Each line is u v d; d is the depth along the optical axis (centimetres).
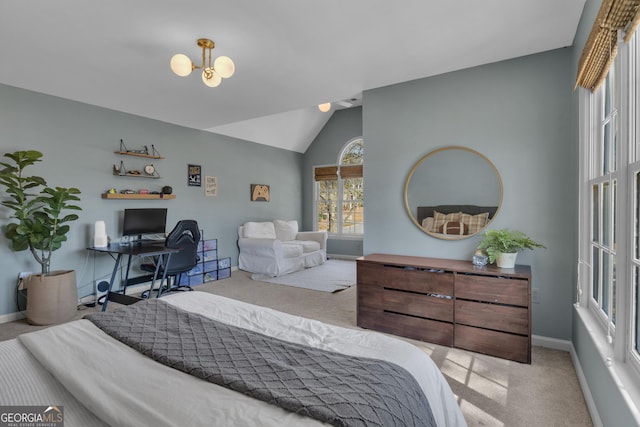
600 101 202
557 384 211
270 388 98
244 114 441
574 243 252
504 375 222
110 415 87
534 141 271
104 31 230
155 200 466
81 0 194
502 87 282
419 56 273
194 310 176
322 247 664
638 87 134
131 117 435
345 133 717
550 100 265
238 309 179
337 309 367
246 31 232
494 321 248
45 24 221
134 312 166
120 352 124
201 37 240
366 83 332
